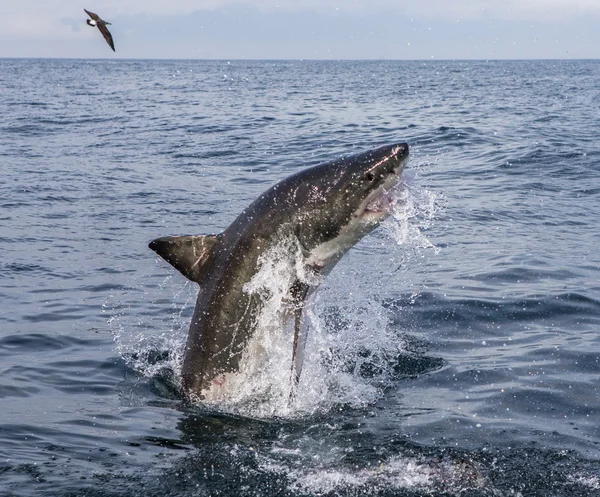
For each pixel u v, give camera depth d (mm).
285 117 40625
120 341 9789
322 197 7742
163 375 8648
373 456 6504
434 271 12641
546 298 11148
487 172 22875
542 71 164250
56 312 10984
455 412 7477
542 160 24297
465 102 53156
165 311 11117
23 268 13352
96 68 190125
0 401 7758
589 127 33531
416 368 8695
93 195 20219
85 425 7172
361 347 9250
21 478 6004
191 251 7883
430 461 6430
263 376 7938
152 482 6004
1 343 9641
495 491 5934
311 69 190000
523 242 14773
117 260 13969
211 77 118250
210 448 6680
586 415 7410
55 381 8422
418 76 126938
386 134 31641
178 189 21125
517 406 7613
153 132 35094
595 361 8828
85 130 36406
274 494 5852
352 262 13055
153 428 7129
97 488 5875
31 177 23047
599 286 11766
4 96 62438
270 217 7758
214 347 7773
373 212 7863
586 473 6223
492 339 9664
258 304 7773
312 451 6637
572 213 17438
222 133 33938
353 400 7816
